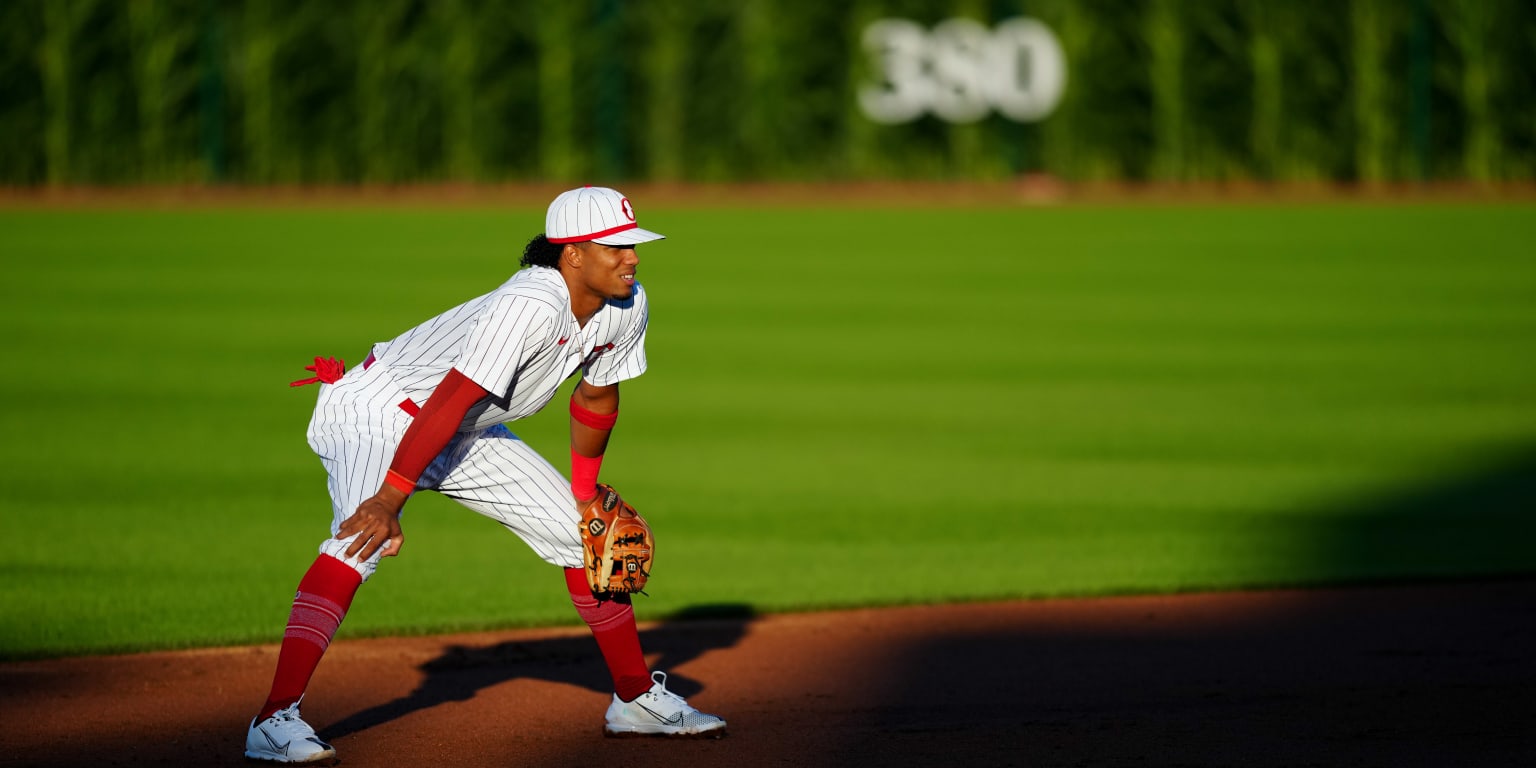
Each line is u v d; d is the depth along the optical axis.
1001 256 79.81
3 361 48.03
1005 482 32.88
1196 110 116.12
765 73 116.88
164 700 18.03
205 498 30.59
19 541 27.02
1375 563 25.83
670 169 118.00
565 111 116.62
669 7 116.06
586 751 16.02
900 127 118.31
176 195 109.06
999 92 117.44
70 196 107.38
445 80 115.25
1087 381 45.81
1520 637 20.94
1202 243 84.69
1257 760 15.44
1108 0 115.81
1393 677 18.83
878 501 31.11
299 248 80.94
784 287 68.44
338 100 113.69
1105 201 109.88
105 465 33.72
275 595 23.33
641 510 30.31
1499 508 30.17
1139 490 31.97
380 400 15.47
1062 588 24.14
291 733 15.04
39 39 108.44
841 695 18.27
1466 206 103.06
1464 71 114.31
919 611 22.94
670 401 42.88
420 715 17.42
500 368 14.59
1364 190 114.19
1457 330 55.31
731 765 15.50
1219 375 46.66
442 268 73.00
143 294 63.69
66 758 15.79
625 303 15.80
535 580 24.81
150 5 109.62
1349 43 114.75
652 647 20.84
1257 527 28.73
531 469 16.17
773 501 31.16
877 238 88.31
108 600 22.95
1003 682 18.81
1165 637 21.27
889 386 45.12
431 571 25.45
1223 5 115.00
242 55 111.94
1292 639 21.03
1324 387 44.50
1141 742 16.11
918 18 117.06
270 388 43.72
